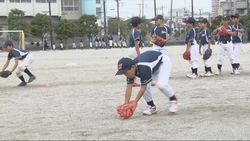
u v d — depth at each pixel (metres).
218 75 11.46
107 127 5.31
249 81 9.79
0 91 9.55
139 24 9.43
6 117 6.29
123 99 7.67
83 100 7.74
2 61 23.75
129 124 5.45
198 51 11.01
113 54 28.81
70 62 20.30
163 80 5.87
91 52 35.22
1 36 53.88
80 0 69.56
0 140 4.81
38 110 6.82
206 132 4.85
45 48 50.44
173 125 5.30
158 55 5.84
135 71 5.61
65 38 54.84
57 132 5.12
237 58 11.65
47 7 65.38
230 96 7.59
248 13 57.69
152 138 4.65
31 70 15.75
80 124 5.57
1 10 61.53
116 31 85.56
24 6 63.50
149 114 6.08
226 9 80.38
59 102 7.60
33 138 4.85
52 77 12.71
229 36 11.34
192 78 10.89
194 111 6.25
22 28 52.50
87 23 56.62
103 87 9.64
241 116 5.75
